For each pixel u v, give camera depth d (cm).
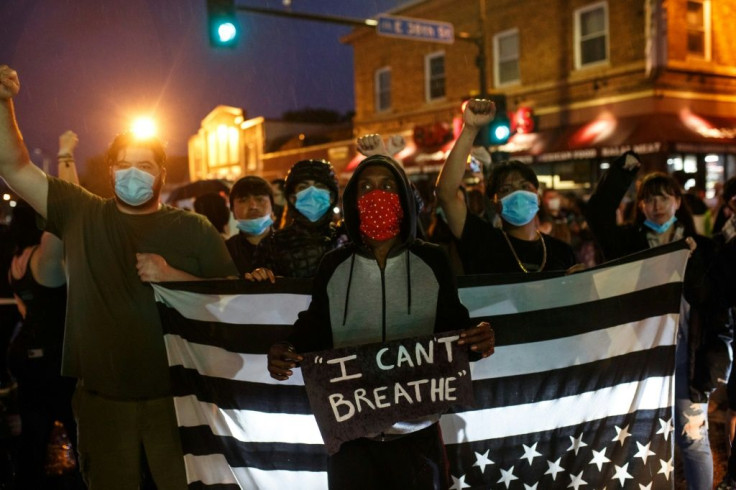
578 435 363
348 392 264
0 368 513
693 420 396
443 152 2153
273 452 351
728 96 1839
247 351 348
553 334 362
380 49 2589
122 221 340
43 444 444
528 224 397
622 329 364
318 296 277
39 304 436
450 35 1435
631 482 363
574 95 1888
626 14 1744
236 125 3953
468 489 359
